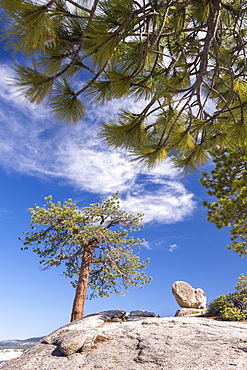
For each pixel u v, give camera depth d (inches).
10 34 102.7
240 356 182.5
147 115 182.4
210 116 183.6
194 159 229.6
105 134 187.9
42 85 135.9
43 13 104.1
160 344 213.0
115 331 254.5
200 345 205.8
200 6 154.5
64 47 135.9
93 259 506.3
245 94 210.8
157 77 200.4
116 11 132.4
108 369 184.7
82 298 472.4
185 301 458.9
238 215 307.3
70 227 482.6
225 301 379.9
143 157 204.2
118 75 160.2
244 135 186.1
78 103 168.4
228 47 207.3
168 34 155.2
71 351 215.2
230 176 326.0
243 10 175.5
